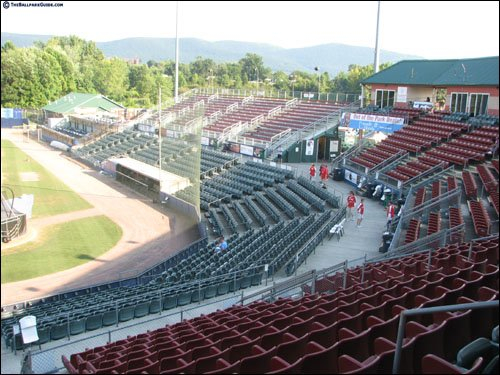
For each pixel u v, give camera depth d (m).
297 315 10.91
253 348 8.49
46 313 17.16
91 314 16.33
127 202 37.53
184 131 46.12
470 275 12.05
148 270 23.25
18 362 13.80
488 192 25.86
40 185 41.41
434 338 7.43
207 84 121.38
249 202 33.09
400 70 48.59
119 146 52.81
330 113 51.22
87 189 41.22
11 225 27.23
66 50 98.50
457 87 41.34
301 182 36.50
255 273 20.28
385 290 11.40
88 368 10.18
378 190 34.53
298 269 21.44
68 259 24.97
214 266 21.97
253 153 47.09
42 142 58.81
